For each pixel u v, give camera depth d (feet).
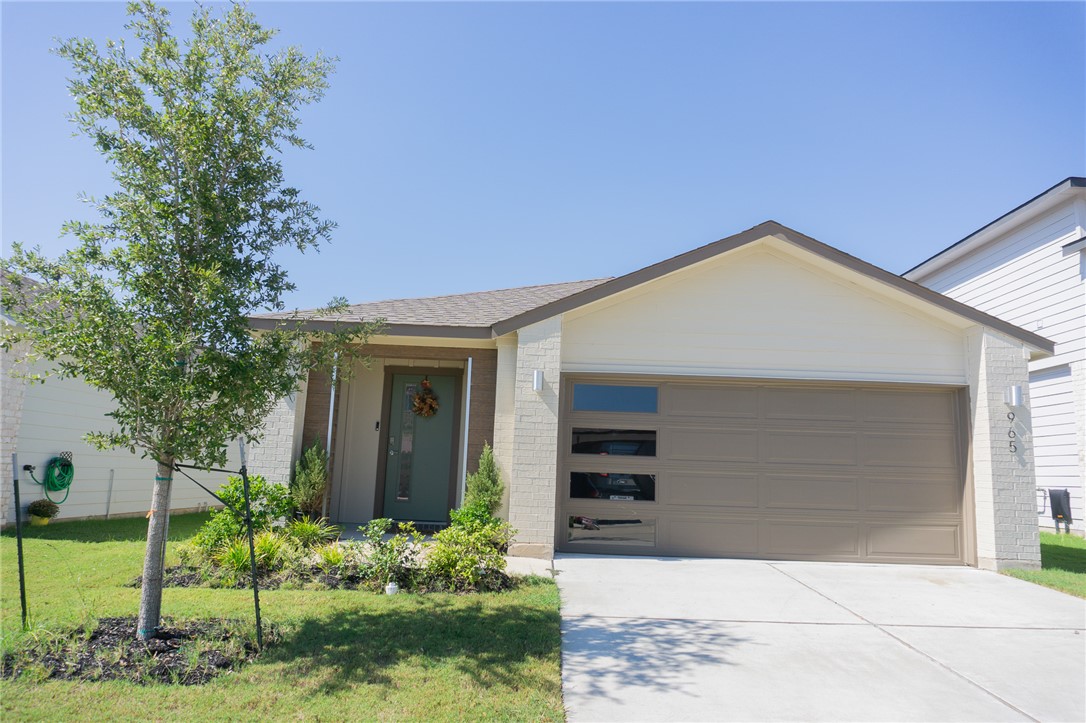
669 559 29.25
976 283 51.67
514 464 28.99
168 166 15.94
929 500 30.55
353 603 19.56
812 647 17.61
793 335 31.45
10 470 31.27
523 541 28.48
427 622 17.85
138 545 27.30
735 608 21.31
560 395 30.50
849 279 31.58
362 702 12.73
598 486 30.53
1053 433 43.86
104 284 15.01
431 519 37.32
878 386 31.19
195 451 14.98
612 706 13.46
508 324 29.73
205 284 14.28
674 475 30.58
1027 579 26.66
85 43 15.21
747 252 31.94
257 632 15.55
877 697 14.38
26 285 15.10
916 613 21.31
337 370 18.48
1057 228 43.78
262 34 16.67
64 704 12.13
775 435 30.89
